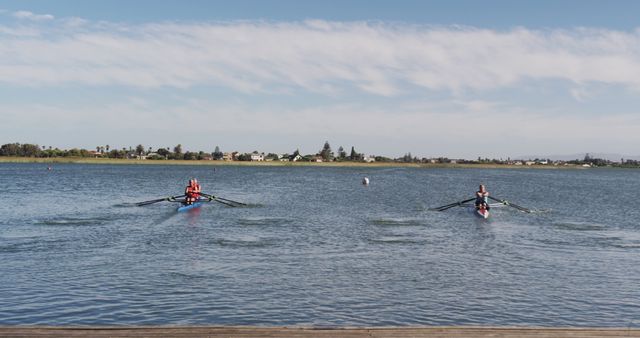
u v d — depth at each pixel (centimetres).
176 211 5022
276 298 2022
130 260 2681
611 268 2623
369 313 1861
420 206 5838
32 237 3384
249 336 1268
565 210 5747
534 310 1917
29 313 1806
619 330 1337
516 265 2673
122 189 8506
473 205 5650
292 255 2869
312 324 1742
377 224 4219
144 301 1962
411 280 2322
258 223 4206
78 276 2322
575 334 1309
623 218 5006
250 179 13150
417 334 1298
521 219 4719
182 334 1277
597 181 15600
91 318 1767
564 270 2566
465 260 2788
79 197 6731
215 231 3744
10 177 12344
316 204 5994
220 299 2000
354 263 2673
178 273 2403
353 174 17900
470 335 1294
